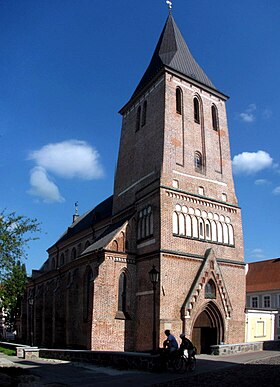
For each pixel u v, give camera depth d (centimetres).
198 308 3416
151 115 4134
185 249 3544
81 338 3912
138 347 3419
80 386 1709
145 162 4038
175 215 3588
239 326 3706
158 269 3353
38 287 5597
